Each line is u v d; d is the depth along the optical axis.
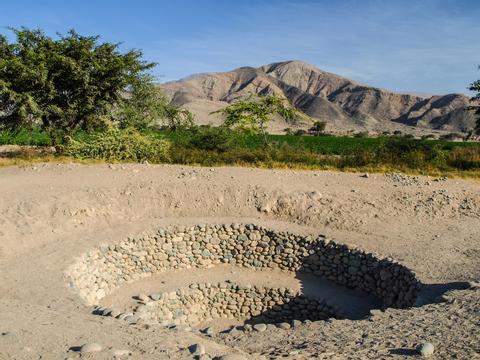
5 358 4.56
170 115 24.30
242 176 15.54
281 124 105.75
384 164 20.27
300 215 13.34
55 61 19.94
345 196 14.12
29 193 13.29
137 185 14.25
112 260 11.20
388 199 14.00
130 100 22.23
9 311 6.30
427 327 5.99
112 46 21.09
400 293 9.58
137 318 6.82
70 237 11.55
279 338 6.32
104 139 19.66
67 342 5.07
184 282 11.59
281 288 11.35
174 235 12.24
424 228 12.50
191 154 20.12
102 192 13.66
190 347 4.98
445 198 14.05
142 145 19.83
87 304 7.93
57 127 21.06
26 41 20.45
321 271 11.80
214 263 12.57
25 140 33.25
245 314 11.55
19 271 9.34
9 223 11.46
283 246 12.23
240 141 26.81
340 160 20.94
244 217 13.41
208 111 115.25
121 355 4.67
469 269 9.41
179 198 13.96
